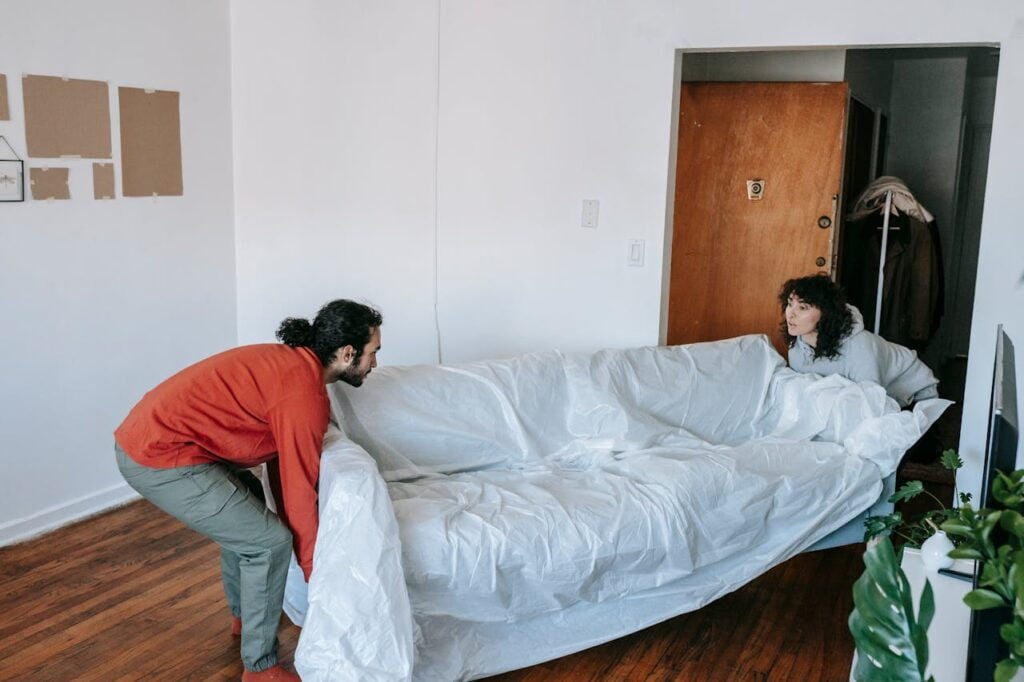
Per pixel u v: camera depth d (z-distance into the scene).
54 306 3.57
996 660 1.25
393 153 4.11
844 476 2.96
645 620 2.67
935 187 6.24
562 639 2.57
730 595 3.12
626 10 3.60
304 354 2.46
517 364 3.15
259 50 4.25
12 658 2.66
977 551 1.22
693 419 3.30
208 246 4.28
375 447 2.84
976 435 3.21
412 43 3.99
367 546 2.19
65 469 3.68
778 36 3.37
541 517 2.50
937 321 4.98
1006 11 3.03
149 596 3.05
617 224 3.76
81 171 3.62
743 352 3.45
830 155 4.04
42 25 3.42
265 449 2.47
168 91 3.99
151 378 4.04
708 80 4.39
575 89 3.74
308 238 4.32
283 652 2.71
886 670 1.22
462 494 2.63
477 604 2.39
